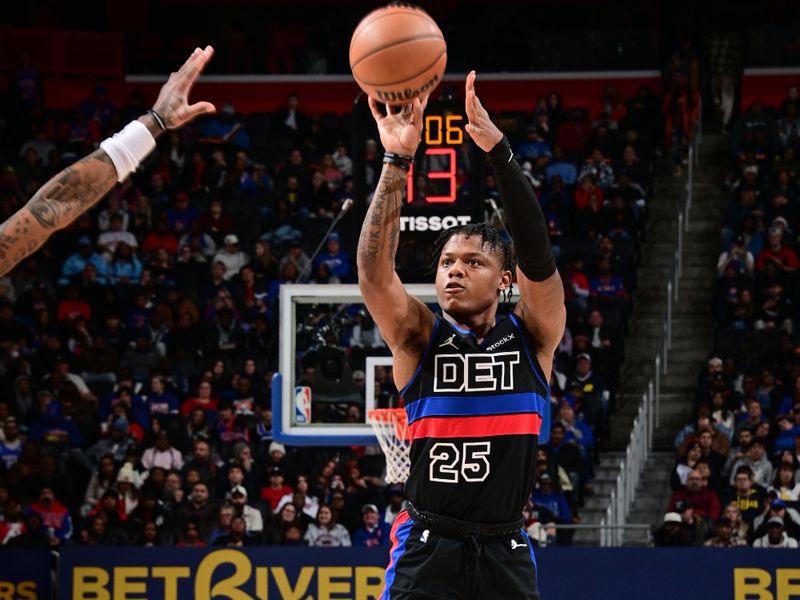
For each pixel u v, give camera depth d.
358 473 15.06
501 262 4.77
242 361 18.47
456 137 10.77
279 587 12.43
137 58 25.97
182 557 12.48
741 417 16.44
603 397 17.55
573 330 18.61
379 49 4.50
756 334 18.20
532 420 4.70
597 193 21.39
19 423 17.22
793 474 14.91
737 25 25.09
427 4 26.34
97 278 19.83
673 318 20.06
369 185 11.15
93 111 23.78
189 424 16.28
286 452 15.99
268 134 23.97
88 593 12.47
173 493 14.94
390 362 11.31
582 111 23.64
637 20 25.95
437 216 10.77
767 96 25.34
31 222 3.39
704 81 24.55
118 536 14.50
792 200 20.98
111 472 15.56
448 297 4.71
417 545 4.65
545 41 25.88
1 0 25.23
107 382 18.05
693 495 14.87
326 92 25.86
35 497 15.52
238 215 21.80
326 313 11.41
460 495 4.62
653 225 21.81
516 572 4.66
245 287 19.38
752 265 19.70
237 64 25.89
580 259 19.86
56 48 25.20
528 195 4.52
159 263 20.00
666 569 12.34
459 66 25.73
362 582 12.38
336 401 11.28
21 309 19.25
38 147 23.00
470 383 4.68
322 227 20.95
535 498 14.83
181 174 22.41
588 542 16.05
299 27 26.11
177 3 26.14
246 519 14.56
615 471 17.28
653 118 23.80
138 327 18.75
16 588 12.45
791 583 12.25
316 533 14.48
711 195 22.34
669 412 18.52
